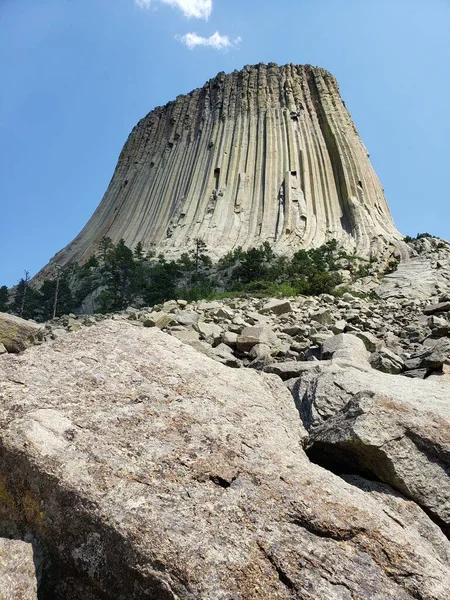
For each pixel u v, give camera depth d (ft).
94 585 9.93
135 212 375.86
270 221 309.01
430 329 42.32
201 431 13.06
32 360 15.15
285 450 13.44
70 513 10.37
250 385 17.94
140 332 18.70
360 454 14.51
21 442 11.28
